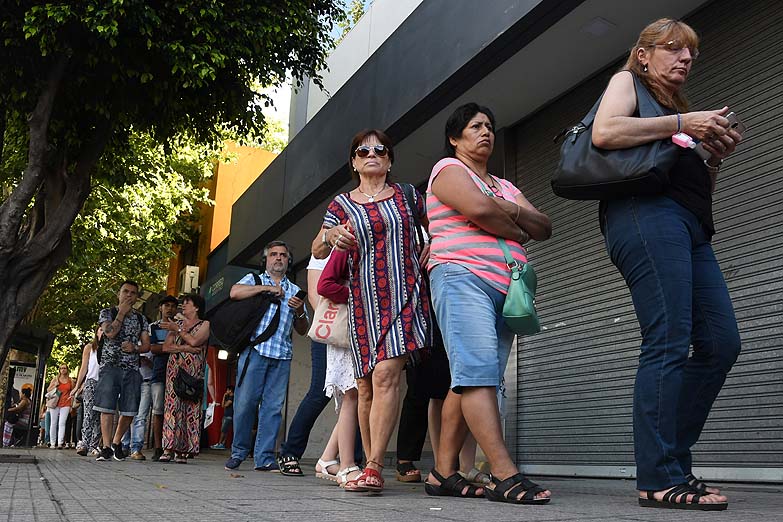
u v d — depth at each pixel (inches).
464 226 128.9
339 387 168.4
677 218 109.7
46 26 320.2
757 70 212.5
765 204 203.5
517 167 321.1
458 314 124.1
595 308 265.0
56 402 684.1
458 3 280.2
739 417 200.2
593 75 279.3
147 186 716.7
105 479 174.2
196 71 346.9
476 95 295.6
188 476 193.8
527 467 288.2
